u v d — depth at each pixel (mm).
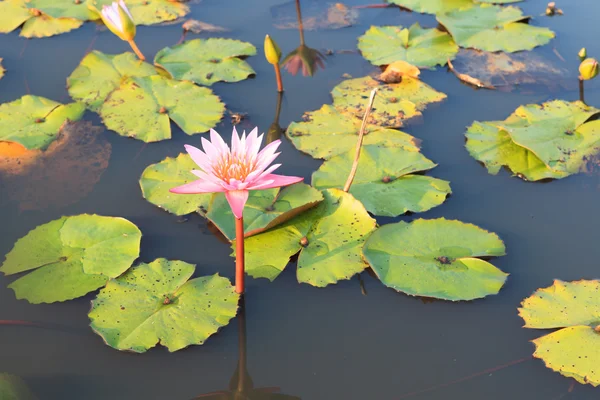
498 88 3881
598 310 2309
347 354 2258
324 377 2170
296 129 3459
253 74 4051
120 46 4383
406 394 2107
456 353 2264
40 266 2502
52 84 3908
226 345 2289
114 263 2512
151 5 4809
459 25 4477
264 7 4953
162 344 2172
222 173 2199
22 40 4457
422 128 3516
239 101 3779
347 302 2465
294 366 2213
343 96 3758
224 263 2609
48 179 3090
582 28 4566
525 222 2875
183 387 2123
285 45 4383
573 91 3828
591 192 3049
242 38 4457
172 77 3896
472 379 2164
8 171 3129
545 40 4336
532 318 2328
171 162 3111
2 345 2234
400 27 4539
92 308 2299
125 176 3125
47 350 2227
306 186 2873
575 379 2115
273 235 2697
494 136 3422
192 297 2373
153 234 2768
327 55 4277
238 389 2111
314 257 2586
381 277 2477
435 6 4820
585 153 3229
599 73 3770
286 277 2566
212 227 2818
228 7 4949
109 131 3439
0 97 3760
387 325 2375
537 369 2188
